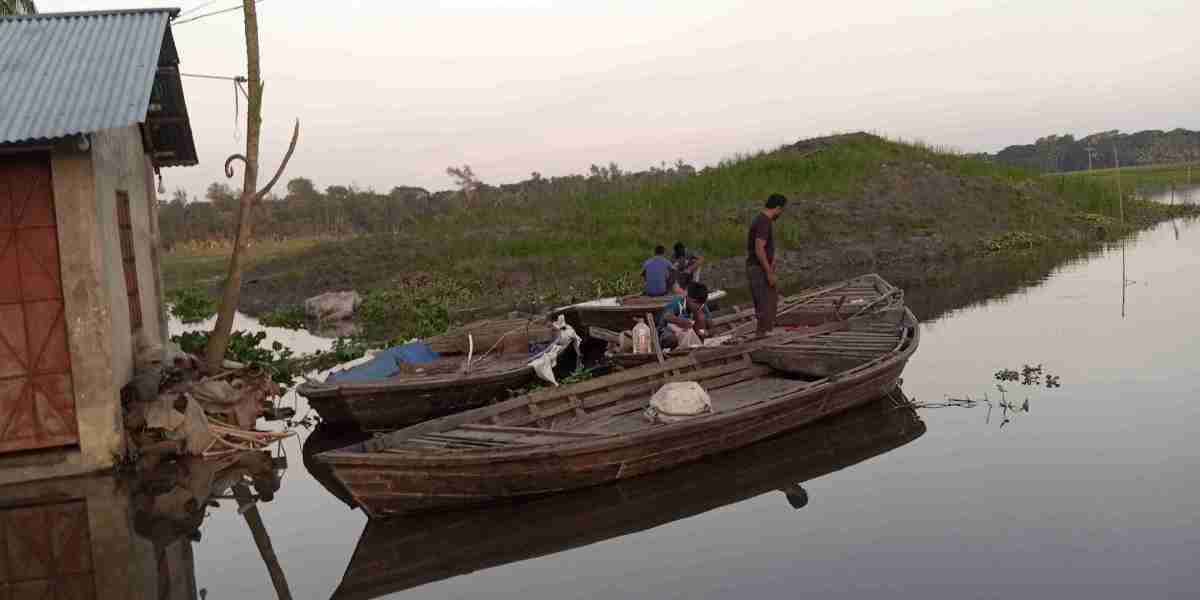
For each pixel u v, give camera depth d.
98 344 8.53
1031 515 6.34
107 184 9.40
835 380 8.72
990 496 6.76
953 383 10.49
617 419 8.44
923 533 6.16
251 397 10.18
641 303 15.17
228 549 6.59
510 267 25.98
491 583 5.79
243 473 8.56
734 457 8.05
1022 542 5.90
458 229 31.12
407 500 6.85
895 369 9.60
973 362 11.61
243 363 12.33
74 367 8.50
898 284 21.75
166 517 7.33
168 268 33.53
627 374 9.05
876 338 10.94
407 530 6.75
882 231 29.72
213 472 8.60
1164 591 5.12
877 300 13.58
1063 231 31.58
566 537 6.48
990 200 33.09
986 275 22.06
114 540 6.82
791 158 35.31
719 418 7.69
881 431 8.72
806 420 8.77
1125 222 34.09
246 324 21.62
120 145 10.52
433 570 6.03
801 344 10.71
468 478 6.77
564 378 11.66
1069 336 12.93
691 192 32.53
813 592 5.39
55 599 5.74
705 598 5.41
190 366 10.38
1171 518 6.14
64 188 8.41
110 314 8.61
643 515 6.81
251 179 10.80
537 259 26.48
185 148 13.07
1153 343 11.93
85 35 9.96
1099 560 5.56
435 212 41.78
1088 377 10.27
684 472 7.70
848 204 31.31
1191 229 31.59
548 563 6.06
